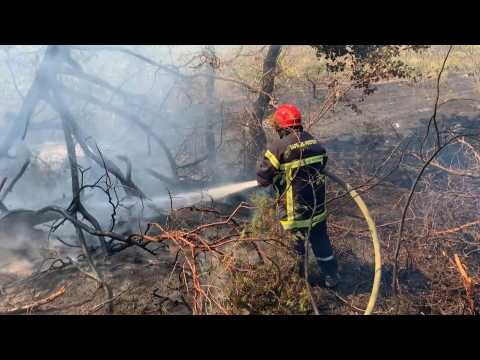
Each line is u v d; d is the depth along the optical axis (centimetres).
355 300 370
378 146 688
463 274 345
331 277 381
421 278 394
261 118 575
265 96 568
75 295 372
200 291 325
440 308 352
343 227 449
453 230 414
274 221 369
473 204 491
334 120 765
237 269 340
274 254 381
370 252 432
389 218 490
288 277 351
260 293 339
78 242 459
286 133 380
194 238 374
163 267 402
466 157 598
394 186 568
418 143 682
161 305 357
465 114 804
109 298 355
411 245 420
